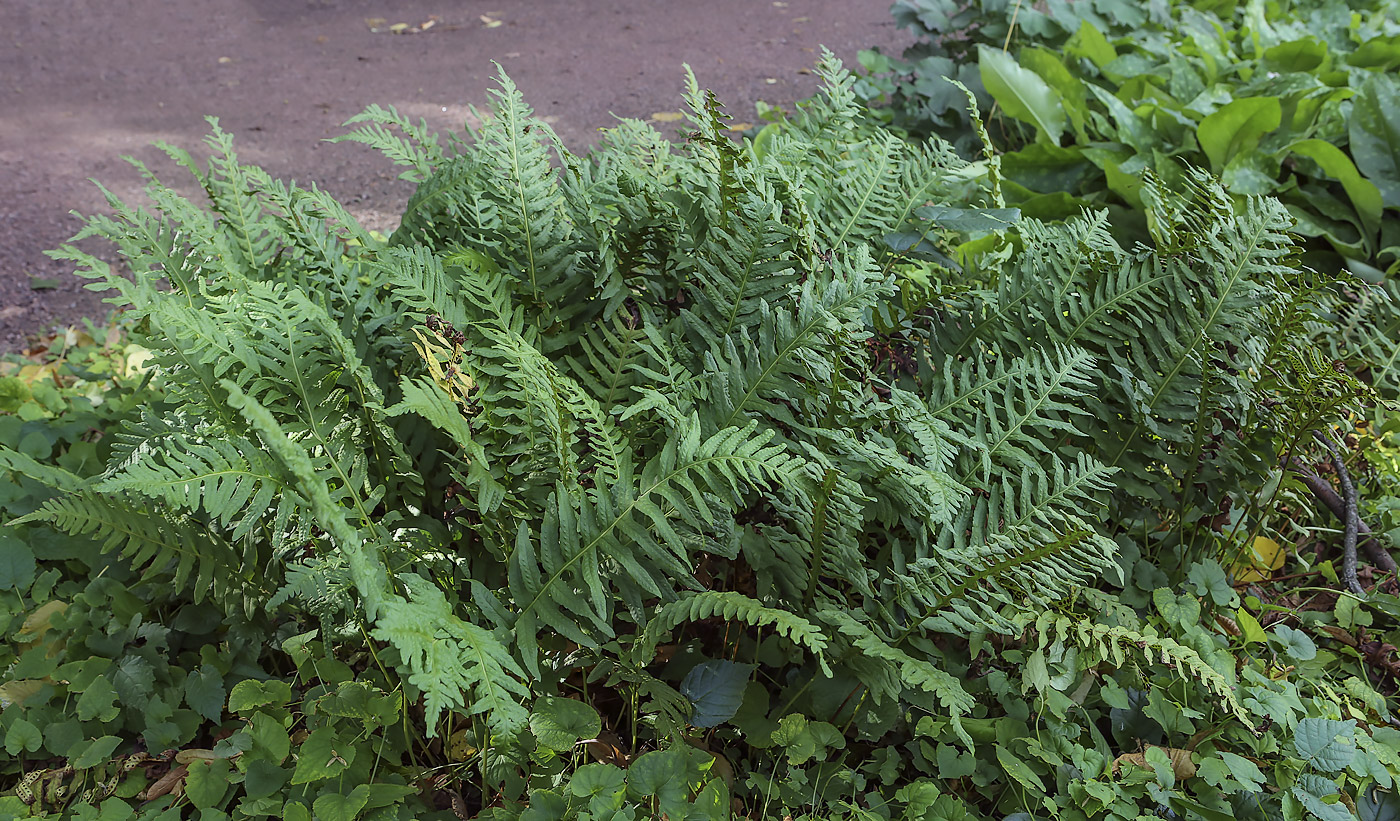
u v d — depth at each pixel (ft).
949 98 14.69
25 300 13.67
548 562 5.79
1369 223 11.91
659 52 22.88
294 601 6.87
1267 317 7.52
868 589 6.28
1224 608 7.81
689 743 6.64
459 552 6.75
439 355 6.81
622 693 6.56
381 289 7.70
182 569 6.54
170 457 5.82
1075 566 6.12
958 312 7.76
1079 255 7.70
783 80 20.86
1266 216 7.52
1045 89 13.43
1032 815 6.28
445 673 4.85
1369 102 12.64
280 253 7.97
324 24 25.93
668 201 7.36
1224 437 7.73
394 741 6.57
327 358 6.32
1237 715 6.57
